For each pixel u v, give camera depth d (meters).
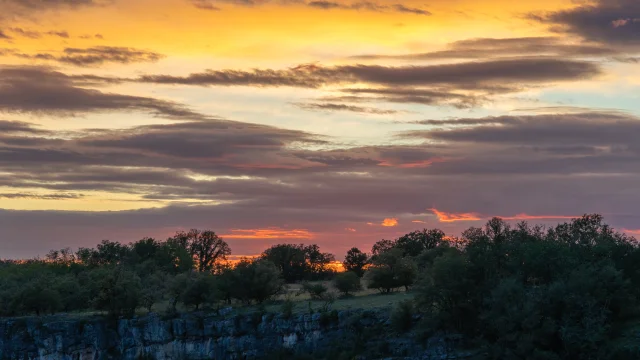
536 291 145.75
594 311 136.62
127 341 174.50
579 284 142.50
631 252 159.25
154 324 173.88
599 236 170.88
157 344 172.62
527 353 134.50
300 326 162.88
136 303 180.88
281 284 196.12
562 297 140.00
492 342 144.25
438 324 149.00
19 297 189.50
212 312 178.88
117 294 180.25
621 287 143.38
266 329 166.88
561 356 133.88
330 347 156.12
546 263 156.62
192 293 182.38
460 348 144.00
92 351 172.62
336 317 161.50
